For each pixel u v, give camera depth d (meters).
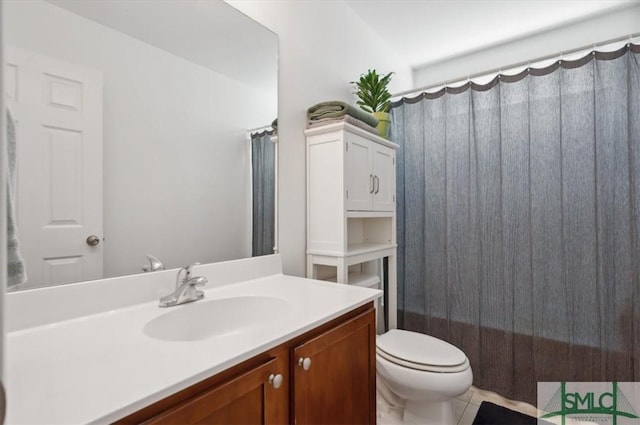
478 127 2.08
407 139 2.34
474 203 2.09
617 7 2.19
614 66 1.73
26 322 0.82
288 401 0.83
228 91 1.37
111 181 1.01
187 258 1.22
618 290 1.71
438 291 2.20
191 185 1.24
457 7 2.18
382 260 2.26
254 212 1.48
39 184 0.86
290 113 1.67
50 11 0.88
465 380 1.42
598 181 1.75
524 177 1.94
